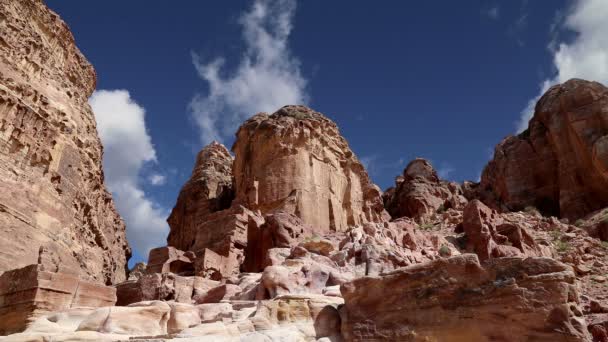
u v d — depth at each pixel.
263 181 49.69
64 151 39.88
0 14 37.00
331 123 59.88
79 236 41.06
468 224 30.66
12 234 30.16
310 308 15.04
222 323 14.14
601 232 38.97
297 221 32.09
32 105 36.97
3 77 34.66
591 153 50.16
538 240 33.84
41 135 36.84
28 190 33.59
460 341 12.52
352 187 55.84
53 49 44.34
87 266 40.53
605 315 20.70
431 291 13.53
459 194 71.56
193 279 24.14
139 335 14.21
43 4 43.28
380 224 27.56
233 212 34.19
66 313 15.16
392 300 14.02
